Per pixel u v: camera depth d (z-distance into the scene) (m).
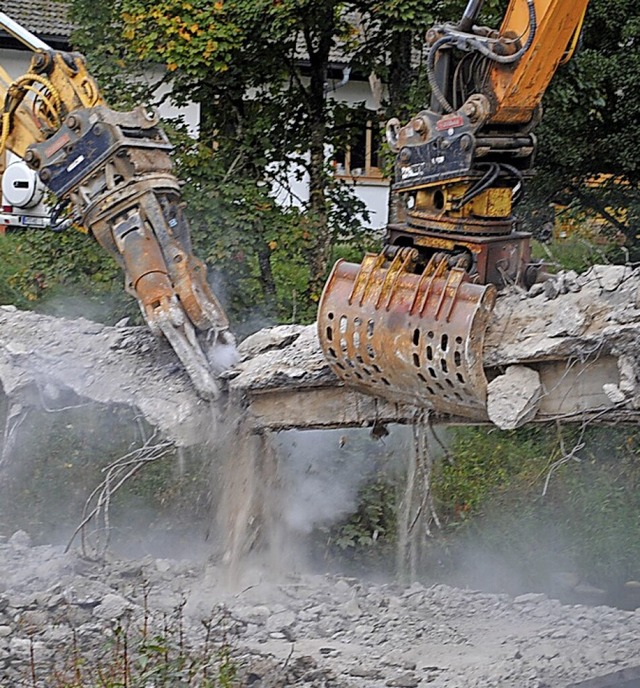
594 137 25.61
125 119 14.92
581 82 23.05
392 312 12.72
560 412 12.35
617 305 11.96
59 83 15.41
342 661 13.15
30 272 22.52
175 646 12.80
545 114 24.41
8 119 15.65
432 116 13.72
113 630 12.41
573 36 13.50
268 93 24.70
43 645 12.79
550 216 26.34
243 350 14.98
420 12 21.97
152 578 16.09
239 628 14.17
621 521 20.02
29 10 37.94
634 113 24.92
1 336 16.02
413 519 17.11
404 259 13.05
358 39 25.36
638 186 26.28
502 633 14.87
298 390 14.30
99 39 23.61
